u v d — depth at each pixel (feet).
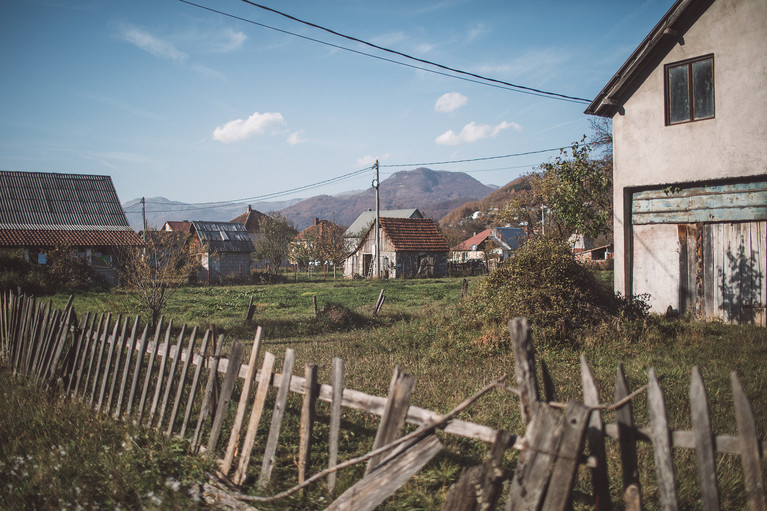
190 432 18.54
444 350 35.37
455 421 11.17
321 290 107.14
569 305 36.40
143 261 56.95
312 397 13.80
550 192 85.05
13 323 30.91
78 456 16.90
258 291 105.81
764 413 19.81
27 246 122.42
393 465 11.81
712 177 42.88
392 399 12.11
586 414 9.50
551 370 28.14
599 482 9.91
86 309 66.28
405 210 284.00
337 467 12.76
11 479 15.48
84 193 148.97
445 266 164.45
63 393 23.47
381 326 53.11
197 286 131.85
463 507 10.46
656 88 46.16
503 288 39.88
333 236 181.16
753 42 40.52
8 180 142.20
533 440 9.84
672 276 46.14
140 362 19.81
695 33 43.45
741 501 13.34
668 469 9.08
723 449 8.79
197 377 17.35
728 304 42.75
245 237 167.84
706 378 25.26
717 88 42.37
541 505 9.64
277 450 16.97
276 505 13.34
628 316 37.91
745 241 41.78
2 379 27.02
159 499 13.80
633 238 49.08
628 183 48.24
